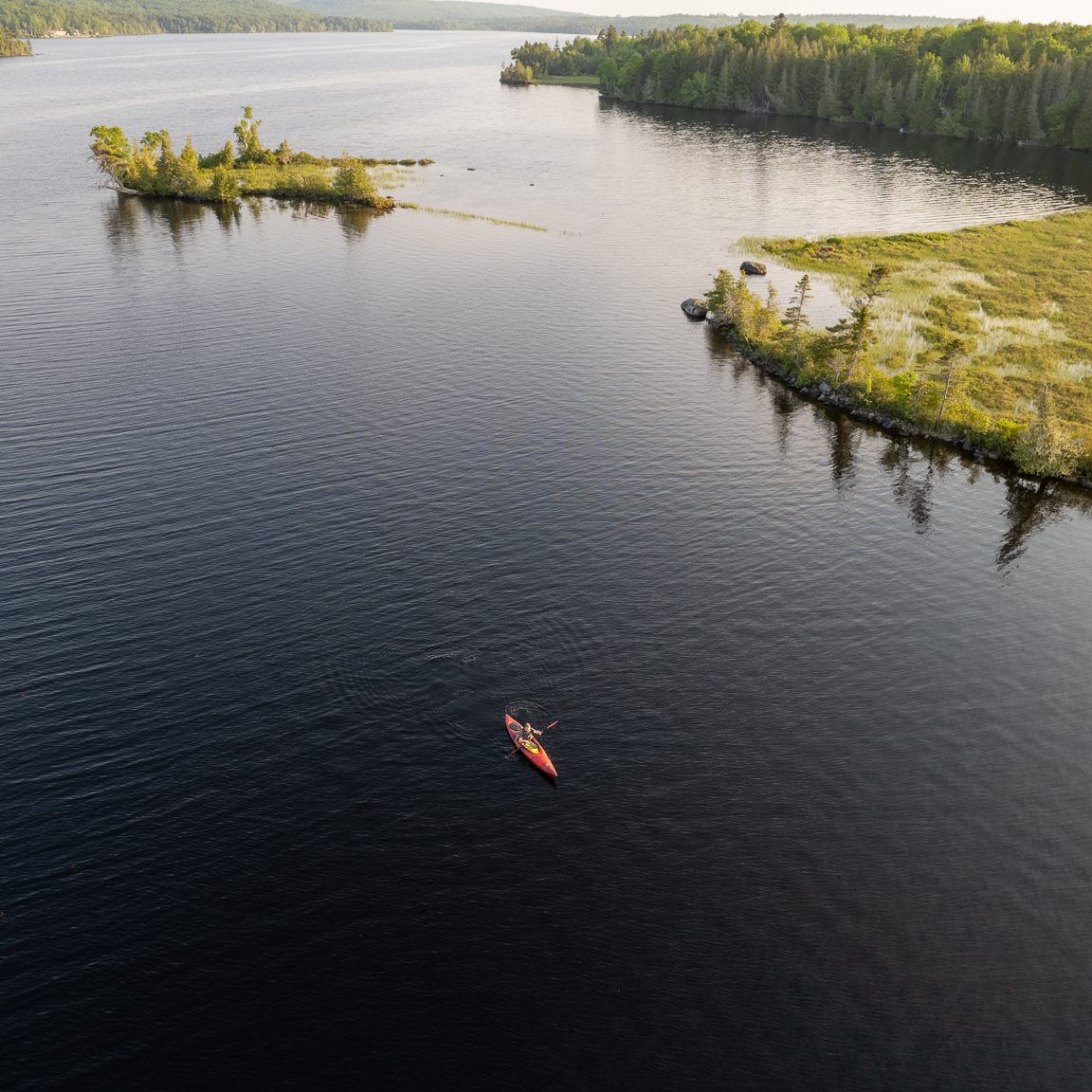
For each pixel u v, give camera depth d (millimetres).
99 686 46438
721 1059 31281
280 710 45094
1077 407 80500
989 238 138625
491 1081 30422
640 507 65312
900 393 80688
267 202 165250
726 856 38594
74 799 40031
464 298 112062
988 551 61562
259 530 60594
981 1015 32875
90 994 32406
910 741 44688
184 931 34750
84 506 63188
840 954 34844
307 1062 30719
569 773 42188
